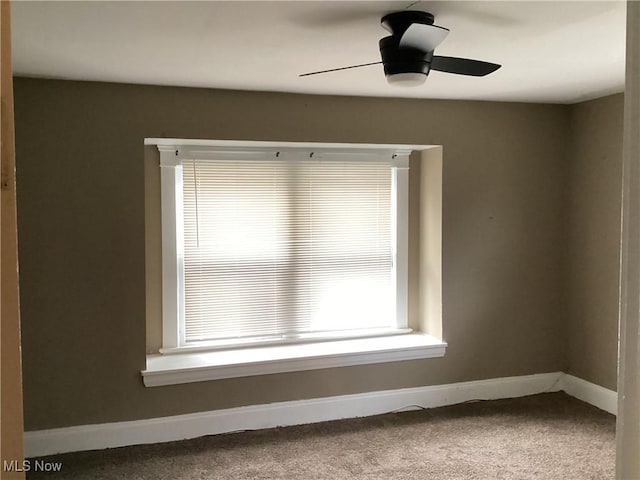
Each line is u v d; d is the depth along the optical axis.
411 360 4.23
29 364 3.43
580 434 3.79
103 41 2.55
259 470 3.30
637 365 0.67
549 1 2.08
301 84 3.51
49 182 3.40
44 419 3.47
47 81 3.36
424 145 4.16
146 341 3.86
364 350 4.08
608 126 4.09
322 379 4.03
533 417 4.07
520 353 4.45
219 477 3.22
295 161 4.21
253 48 2.68
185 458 3.45
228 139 3.68
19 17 2.21
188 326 4.11
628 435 0.67
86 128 3.44
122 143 3.50
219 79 3.37
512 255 4.38
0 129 0.58
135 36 2.48
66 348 3.49
